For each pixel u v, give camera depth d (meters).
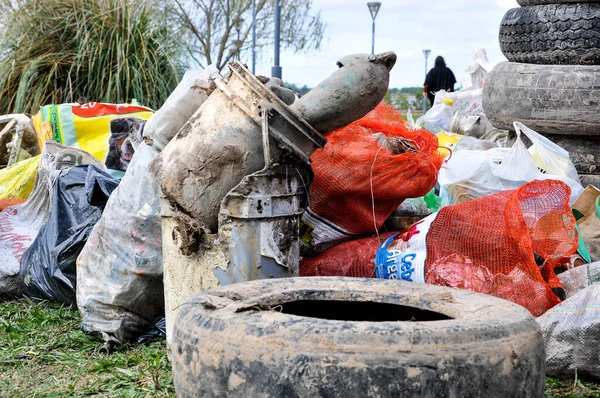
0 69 9.70
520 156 4.68
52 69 9.35
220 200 3.25
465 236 3.54
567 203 3.54
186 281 3.31
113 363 3.57
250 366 2.13
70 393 3.25
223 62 18.62
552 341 3.26
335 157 3.71
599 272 3.59
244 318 2.26
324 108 3.17
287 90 3.29
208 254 3.23
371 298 2.65
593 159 5.94
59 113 6.54
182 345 2.34
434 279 3.47
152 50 9.84
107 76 9.52
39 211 5.23
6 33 9.84
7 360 3.65
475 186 4.58
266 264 3.21
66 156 5.35
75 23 9.65
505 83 6.11
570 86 5.76
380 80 3.20
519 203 3.58
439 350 2.07
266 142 3.11
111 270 3.79
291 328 2.15
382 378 2.04
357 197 3.75
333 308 2.73
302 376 2.07
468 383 2.08
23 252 4.89
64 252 4.33
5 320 4.22
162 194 3.34
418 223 3.72
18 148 6.61
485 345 2.12
